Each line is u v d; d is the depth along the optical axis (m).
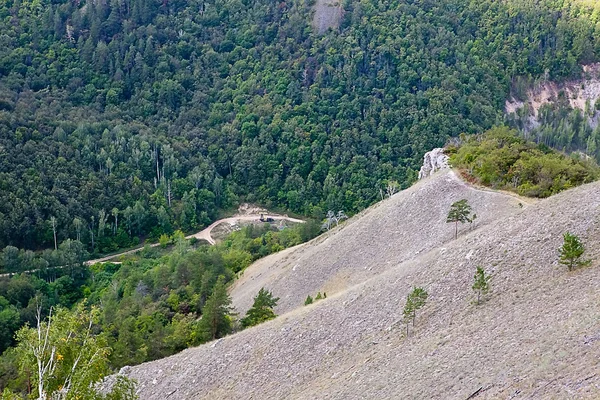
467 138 144.25
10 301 132.75
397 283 72.56
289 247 144.38
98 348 46.72
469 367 46.88
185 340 88.81
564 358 41.47
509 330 50.62
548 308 51.81
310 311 75.69
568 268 58.28
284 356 67.94
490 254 68.06
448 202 102.19
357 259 102.06
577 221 66.12
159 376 73.12
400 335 61.19
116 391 47.91
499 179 103.94
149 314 107.88
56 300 141.12
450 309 61.62
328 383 57.97
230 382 67.44
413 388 47.62
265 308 89.62
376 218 109.94
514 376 42.06
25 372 49.62
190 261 132.12
